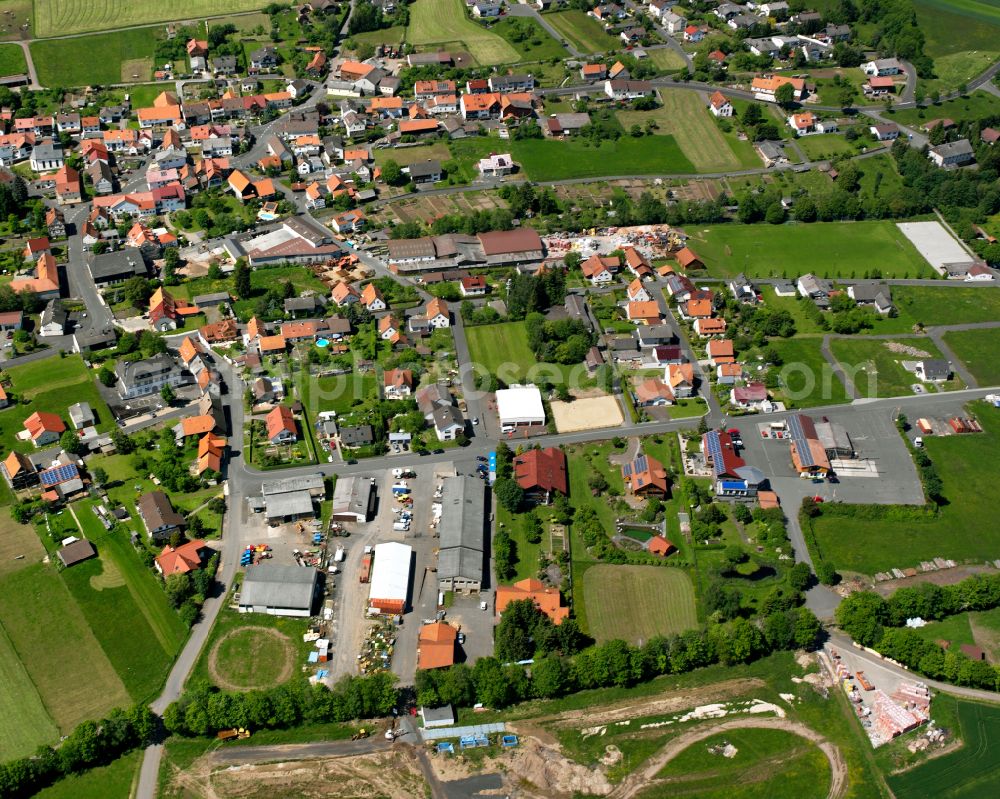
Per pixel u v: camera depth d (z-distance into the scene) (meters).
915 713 157.38
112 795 144.25
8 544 186.12
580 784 147.75
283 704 152.25
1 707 156.00
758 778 149.00
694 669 165.75
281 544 186.00
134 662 163.50
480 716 157.00
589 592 177.88
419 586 177.88
